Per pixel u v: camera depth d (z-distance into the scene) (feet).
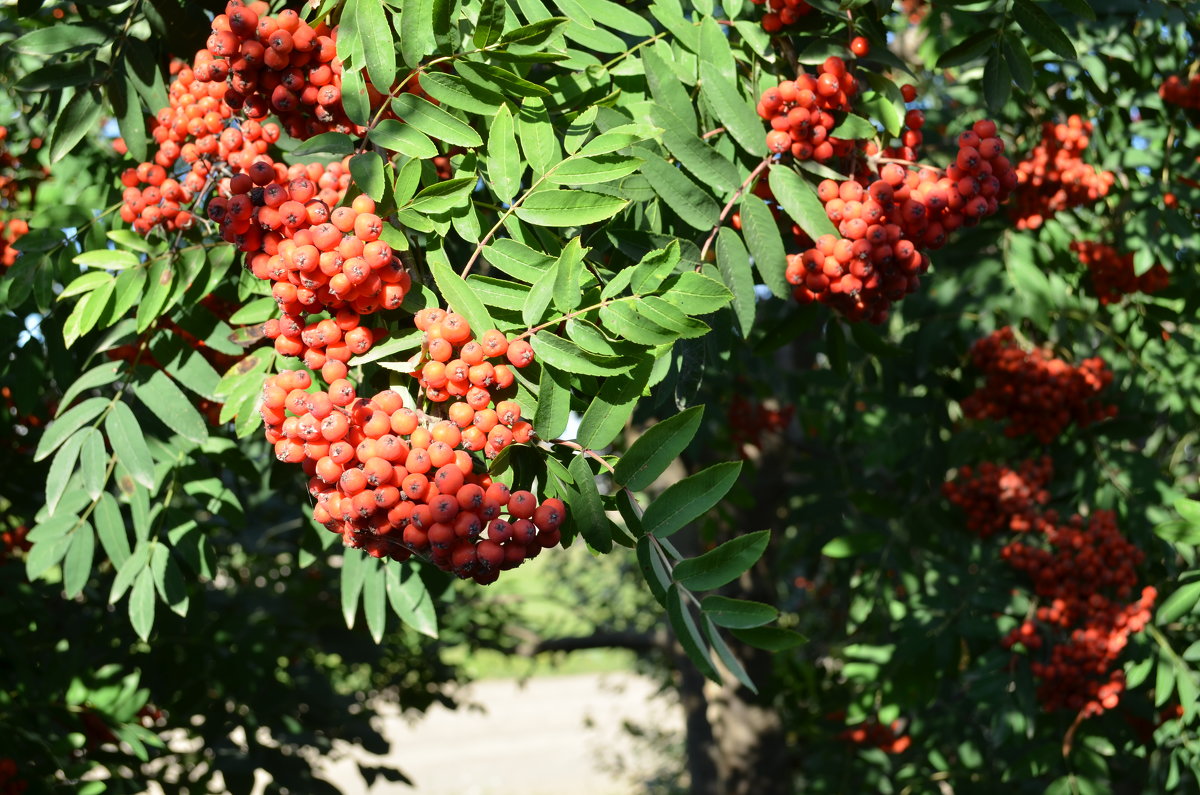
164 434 10.07
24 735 11.60
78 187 14.19
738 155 8.37
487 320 6.26
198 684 14.71
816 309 9.65
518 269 6.81
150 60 8.99
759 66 8.38
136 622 9.21
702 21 8.15
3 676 12.85
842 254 7.71
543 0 8.13
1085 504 14.93
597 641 29.22
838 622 27.14
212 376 9.07
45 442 8.98
